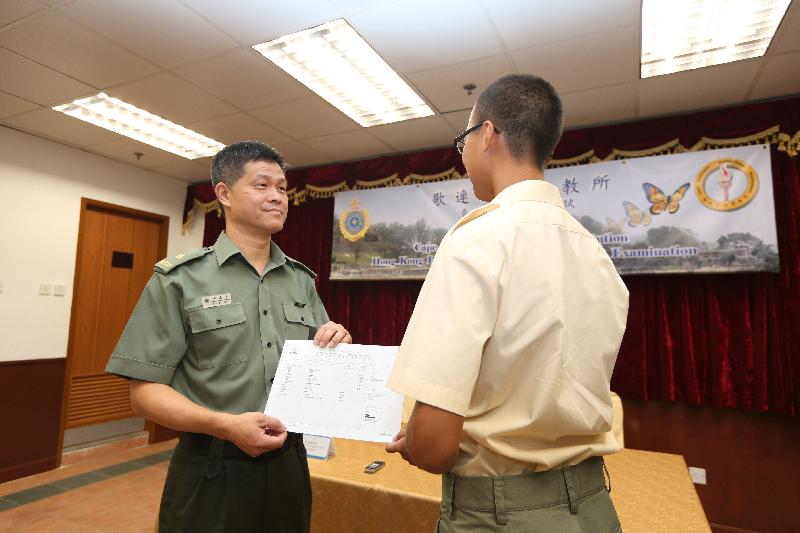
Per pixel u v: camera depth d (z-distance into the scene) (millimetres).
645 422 2951
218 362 1005
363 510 1423
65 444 3859
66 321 3777
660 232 2846
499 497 657
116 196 4203
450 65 2502
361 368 958
